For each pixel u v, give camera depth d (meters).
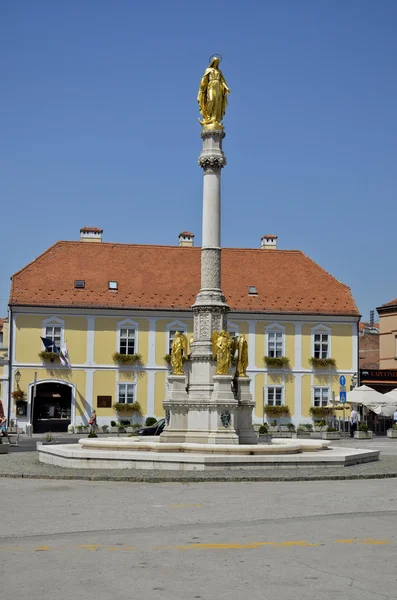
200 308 30.83
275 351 62.44
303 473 24.08
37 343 59.56
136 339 60.81
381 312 72.62
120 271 63.03
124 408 59.88
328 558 11.85
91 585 10.27
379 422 60.41
